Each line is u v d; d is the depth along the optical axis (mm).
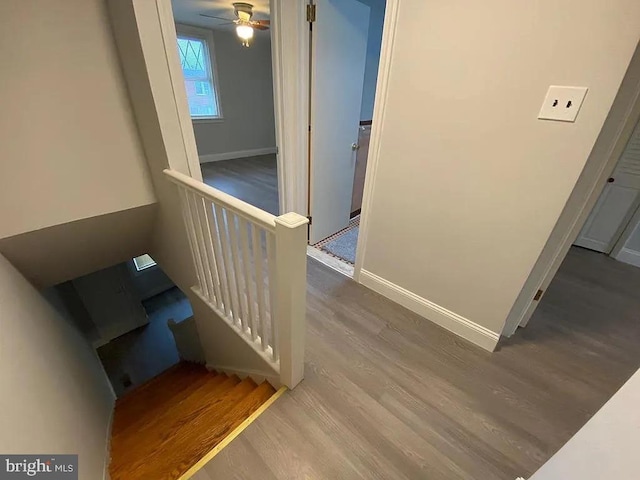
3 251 1506
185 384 2311
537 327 1991
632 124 1293
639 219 2740
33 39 1281
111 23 1454
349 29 2342
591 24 1007
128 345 3523
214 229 1526
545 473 816
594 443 634
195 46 5379
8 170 1372
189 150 1649
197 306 2180
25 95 1327
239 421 1431
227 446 1257
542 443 1310
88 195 1647
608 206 2898
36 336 1424
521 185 1344
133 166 1766
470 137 1426
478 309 1729
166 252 2279
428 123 1546
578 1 1008
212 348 2291
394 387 1540
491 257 1562
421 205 1746
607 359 1752
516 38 1169
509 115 1282
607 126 1260
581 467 666
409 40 1470
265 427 1332
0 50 1225
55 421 1134
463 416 1410
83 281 3156
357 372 1616
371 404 1449
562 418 1415
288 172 2535
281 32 2023
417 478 1172
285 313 1257
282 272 1157
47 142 1439
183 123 1580
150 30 1326
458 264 1713
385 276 2154
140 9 1269
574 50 1064
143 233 2250
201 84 5672
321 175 2705
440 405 1457
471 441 1309
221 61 5656
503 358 1727
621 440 563
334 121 2594
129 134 1692
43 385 1202
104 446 1499
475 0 1219
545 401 1491
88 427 1451
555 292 2393
